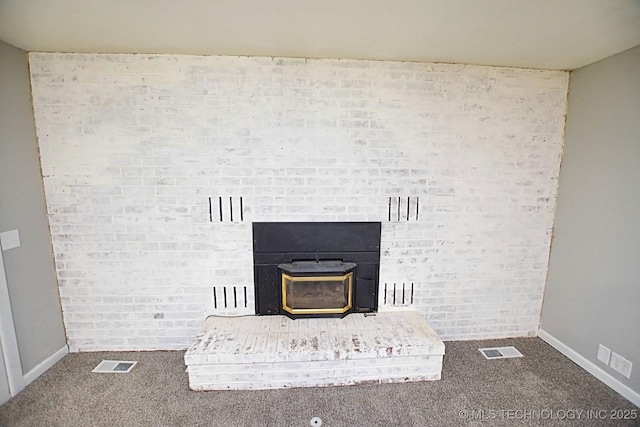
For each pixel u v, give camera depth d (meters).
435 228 2.73
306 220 2.63
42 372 2.40
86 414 2.02
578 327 2.54
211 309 2.70
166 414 2.03
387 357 2.30
